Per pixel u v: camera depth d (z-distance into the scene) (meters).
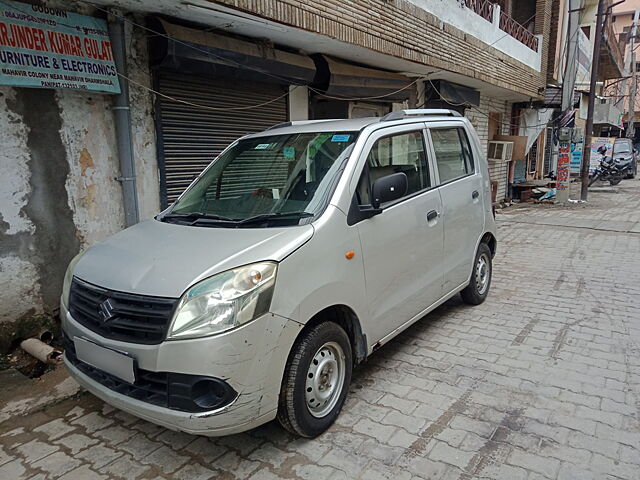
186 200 3.75
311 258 2.72
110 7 4.59
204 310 2.36
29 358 4.11
